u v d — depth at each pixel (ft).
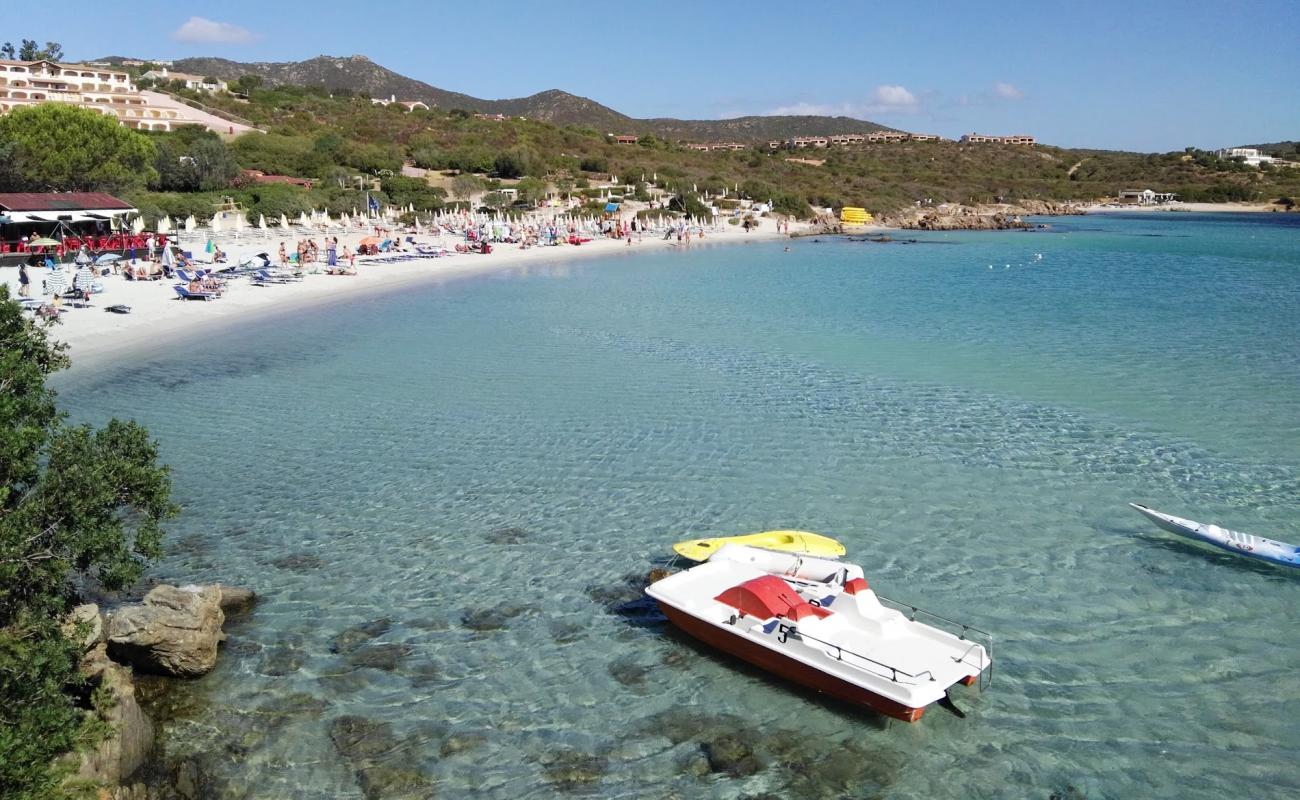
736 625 43.62
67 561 34.06
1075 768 36.01
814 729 38.68
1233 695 40.65
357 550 56.13
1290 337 124.88
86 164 254.06
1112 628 46.57
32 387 38.58
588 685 41.68
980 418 84.89
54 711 30.14
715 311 155.22
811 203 518.37
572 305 162.50
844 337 128.36
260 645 44.52
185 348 118.73
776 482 68.03
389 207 327.06
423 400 92.84
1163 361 109.70
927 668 39.45
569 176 487.61
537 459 73.67
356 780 34.81
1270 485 67.00
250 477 69.56
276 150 412.16
